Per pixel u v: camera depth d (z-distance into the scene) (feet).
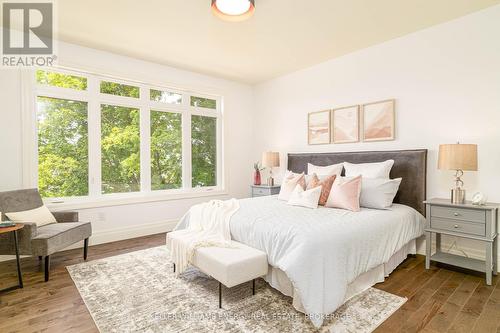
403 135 11.11
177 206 14.83
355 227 7.29
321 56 13.10
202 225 9.29
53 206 11.14
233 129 17.24
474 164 8.42
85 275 8.73
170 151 15.01
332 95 13.56
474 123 9.39
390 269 8.71
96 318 6.34
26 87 10.64
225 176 16.81
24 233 8.22
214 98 16.76
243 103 17.74
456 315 6.36
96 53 12.12
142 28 10.21
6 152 10.24
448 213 8.70
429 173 10.44
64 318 6.36
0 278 8.55
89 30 10.38
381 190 9.62
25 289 7.79
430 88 10.36
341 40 11.32
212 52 12.51
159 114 14.57
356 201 9.27
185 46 11.82
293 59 13.44
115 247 11.66
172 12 9.09
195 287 7.87
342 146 13.21
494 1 8.64
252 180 18.19
